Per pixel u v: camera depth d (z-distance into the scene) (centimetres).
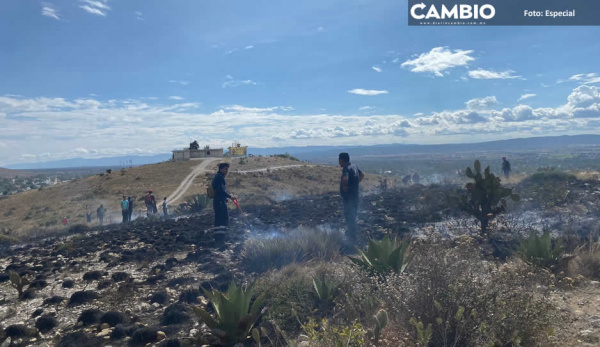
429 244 527
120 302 566
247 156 11981
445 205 1235
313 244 755
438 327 342
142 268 786
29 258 1062
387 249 518
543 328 347
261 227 1190
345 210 880
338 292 485
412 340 341
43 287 675
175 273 720
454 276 387
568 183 1566
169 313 481
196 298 550
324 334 335
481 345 321
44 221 5909
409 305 373
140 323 479
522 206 1105
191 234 1188
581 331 363
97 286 656
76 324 490
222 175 1004
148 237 1207
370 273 498
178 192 6994
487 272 457
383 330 362
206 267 729
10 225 5959
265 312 435
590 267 554
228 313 391
